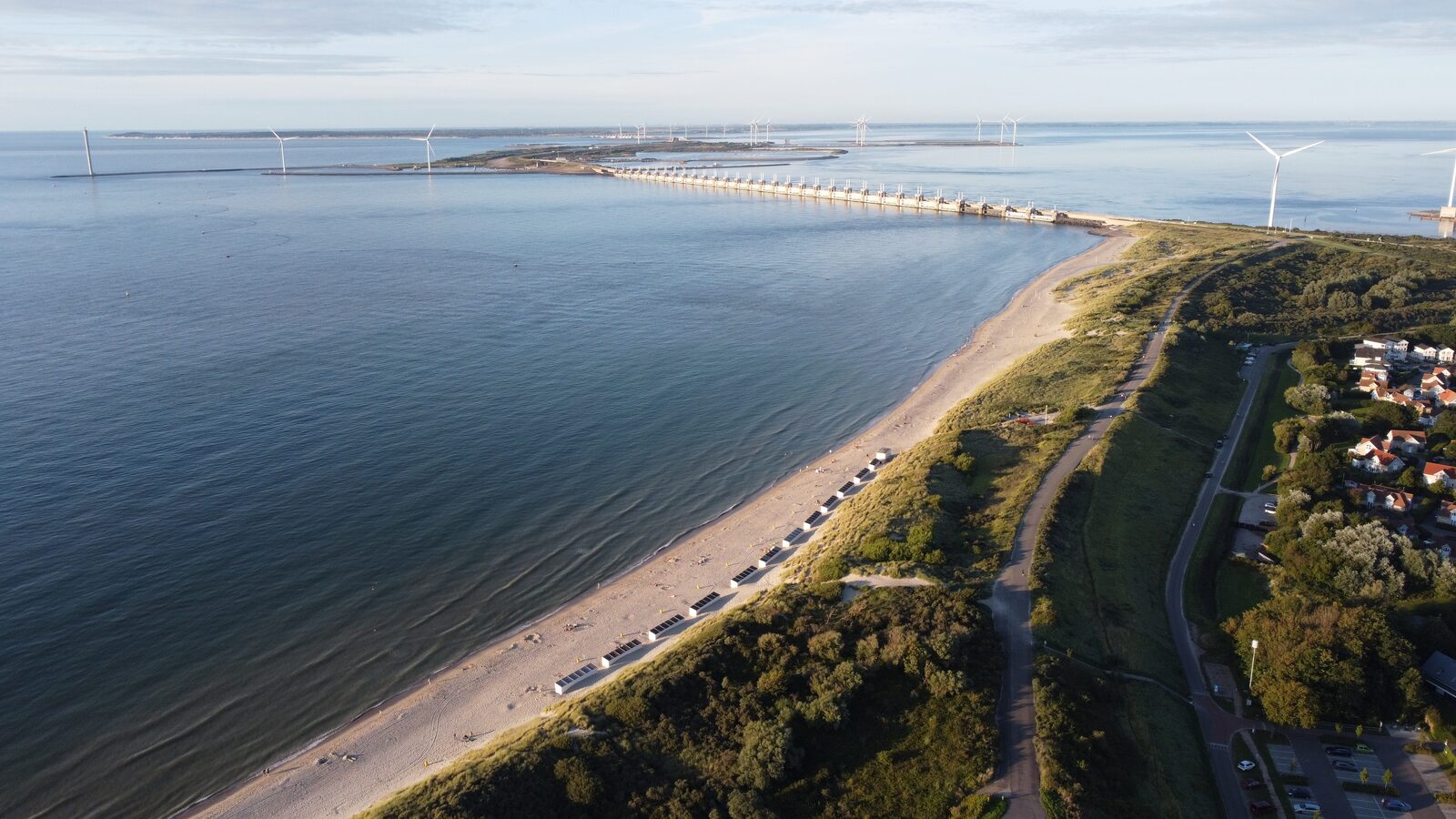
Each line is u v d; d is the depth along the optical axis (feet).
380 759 222.48
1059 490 320.29
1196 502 337.11
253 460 382.01
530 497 356.59
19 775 216.33
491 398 467.11
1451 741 213.46
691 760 206.69
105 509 336.29
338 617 277.44
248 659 257.96
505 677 252.01
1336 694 219.82
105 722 233.35
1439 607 258.16
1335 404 428.15
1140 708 221.25
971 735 206.69
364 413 440.86
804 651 238.27
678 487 368.48
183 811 208.23
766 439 419.95
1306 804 196.65
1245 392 456.86
